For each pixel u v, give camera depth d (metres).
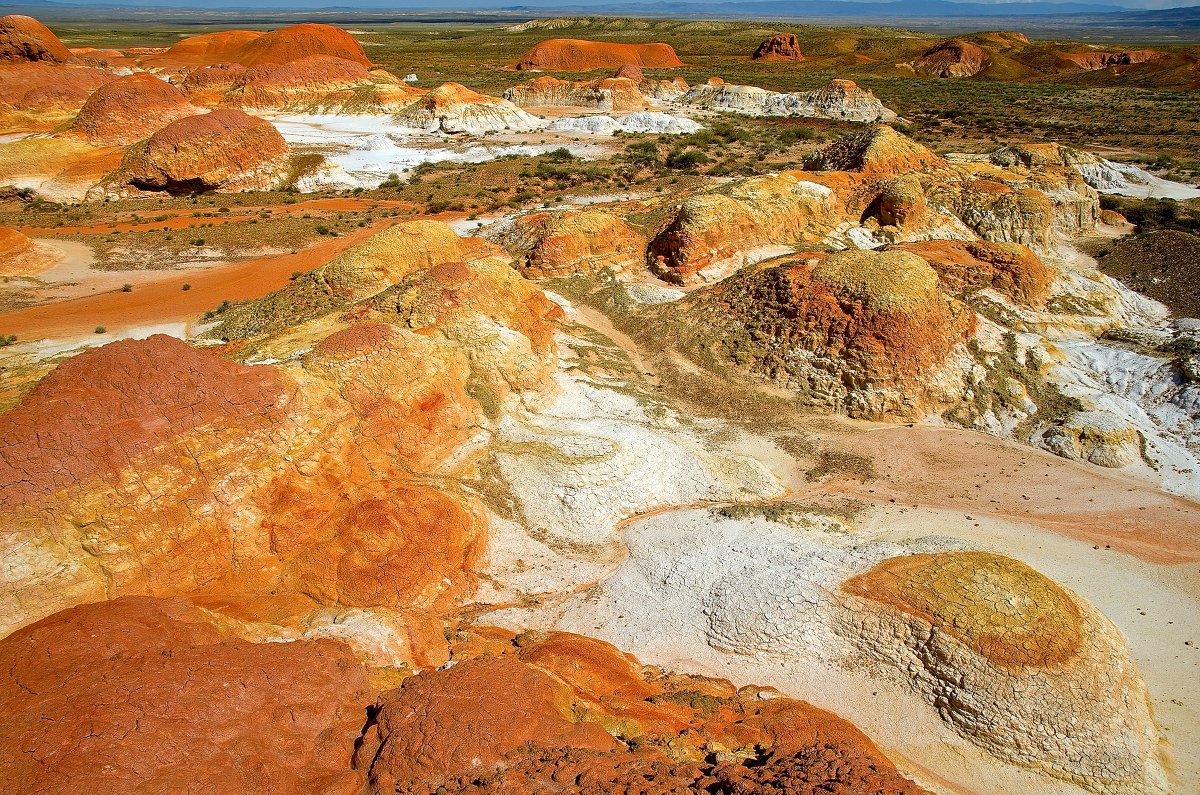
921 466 29.25
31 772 11.32
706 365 35.84
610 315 41.91
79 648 13.92
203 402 20.61
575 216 46.62
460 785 12.73
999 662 17.78
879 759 15.48
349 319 30.59
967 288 39.38
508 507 25.30
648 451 27.14
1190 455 29.44
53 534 17.30
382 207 62.84
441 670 16.73
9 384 28.97
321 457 22.91
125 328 39.69
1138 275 47.81
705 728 16.41
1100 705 17.41
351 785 12.96
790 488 27.94
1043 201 50.69
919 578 19.80
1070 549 24.59
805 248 47.38
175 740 12.45
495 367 29.31
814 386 33.34
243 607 19.23
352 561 21.39
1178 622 21.73
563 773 12.93
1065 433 30.19
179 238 52.88
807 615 20.16
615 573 23.48
